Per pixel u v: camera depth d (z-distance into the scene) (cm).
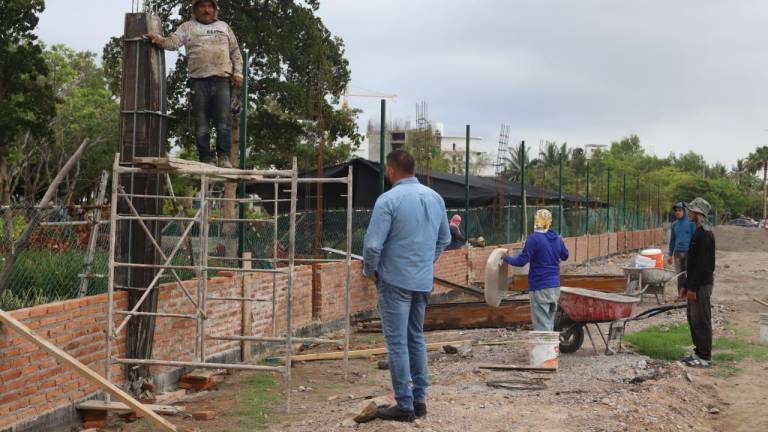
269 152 3341
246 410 854
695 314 1063
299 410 855
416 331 734
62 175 746
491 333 1363
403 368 712
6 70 3397
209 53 970
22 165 4100
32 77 3503
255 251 1441
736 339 1271
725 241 5094
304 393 952
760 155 14262
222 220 1023
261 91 3112
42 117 3522
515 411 766
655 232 5178
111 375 843
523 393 853
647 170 10469
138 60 912
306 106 3092
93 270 991
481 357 1115
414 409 738
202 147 984
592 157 9994
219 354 1073
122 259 905
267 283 1213
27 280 955
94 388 829
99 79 5044
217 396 934
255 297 1173
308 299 1359
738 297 1948
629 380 916
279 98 3092
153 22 914
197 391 967
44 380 744
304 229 1666
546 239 1035
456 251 2047
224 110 987
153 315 867
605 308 1054
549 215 1046
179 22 2898
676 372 973
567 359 1065
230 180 1022
